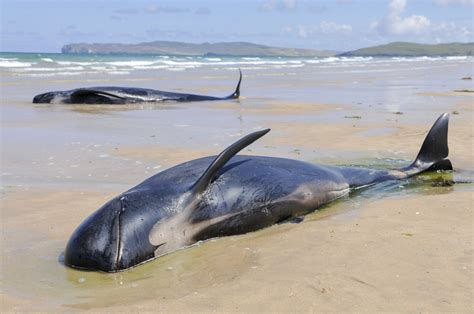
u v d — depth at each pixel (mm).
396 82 29938
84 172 8508
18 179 8086
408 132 12023
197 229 5598
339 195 7219
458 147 10242
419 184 7809
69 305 4090
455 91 22938
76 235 4996
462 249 5066
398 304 3957
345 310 3869
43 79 27703
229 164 6371
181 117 14836
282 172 6664
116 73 34688
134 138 11359
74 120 14141
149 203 5371
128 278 4699
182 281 4590
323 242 5395
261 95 21625
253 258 5059
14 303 4133
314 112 15805
